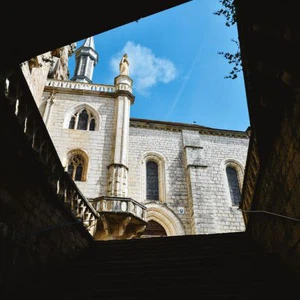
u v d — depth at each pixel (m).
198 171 19.17
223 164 20.80
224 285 4.63
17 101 4.99
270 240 6.06
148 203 17.75
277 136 4.75
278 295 4.07
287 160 4.54
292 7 3.18
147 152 19.81
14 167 4.60
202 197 18.12
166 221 17.50
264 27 3.57
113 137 18.09
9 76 4.64
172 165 19.77
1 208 4.24
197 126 22.33
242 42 4.38
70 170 16.84
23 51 3.16
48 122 17.97
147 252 7.18
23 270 4.64
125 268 5.94
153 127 21.23
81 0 2.65
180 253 6.83
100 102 19.66
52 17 2.81
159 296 4.48
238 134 22.48
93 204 13.41
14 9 2.71
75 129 18.11
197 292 4.54
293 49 3.43
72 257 6.86
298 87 3.64
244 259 6.04
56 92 19.45
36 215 5.30
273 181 5.39
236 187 20.14
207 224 17.12
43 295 4.54
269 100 4.31
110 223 13.26
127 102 19.72
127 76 21.11
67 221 6.77
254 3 3.60
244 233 8.41
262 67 3.99
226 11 5.59
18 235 4.63
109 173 16.45
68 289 4.88
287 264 5.08
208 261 6.04
